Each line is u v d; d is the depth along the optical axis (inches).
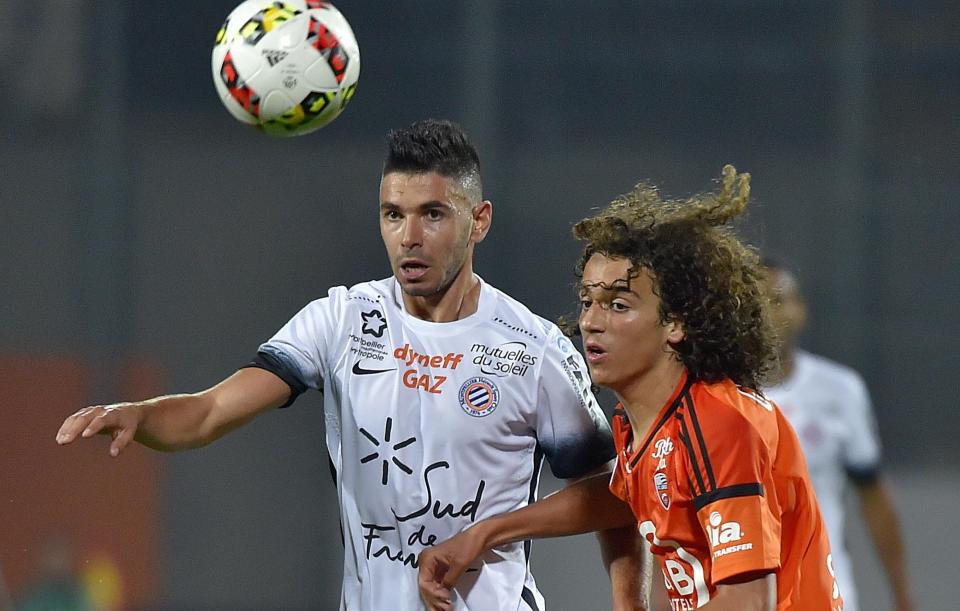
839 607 474.6
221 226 1519.4
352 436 519.8
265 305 1507.1
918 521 1432.1
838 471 874.1
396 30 1582.2
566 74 1593.3
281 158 1524.4
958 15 1608.0
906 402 1514.5
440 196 490.3
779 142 1606.8
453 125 505.7
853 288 1553.9
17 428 1428.4
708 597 462.9
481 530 502.9
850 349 1533.0
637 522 523.2
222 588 1382.9
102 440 1380.4
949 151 1587.1
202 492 1389.0
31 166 1517.0
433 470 512.1
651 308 464.8
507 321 524.7
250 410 510.6
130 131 1533.0
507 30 1606.8
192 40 1552.7
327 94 496.4
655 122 1616.6
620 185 1598.2
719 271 470.9
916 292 1550.2
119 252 1503.4
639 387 472.1
